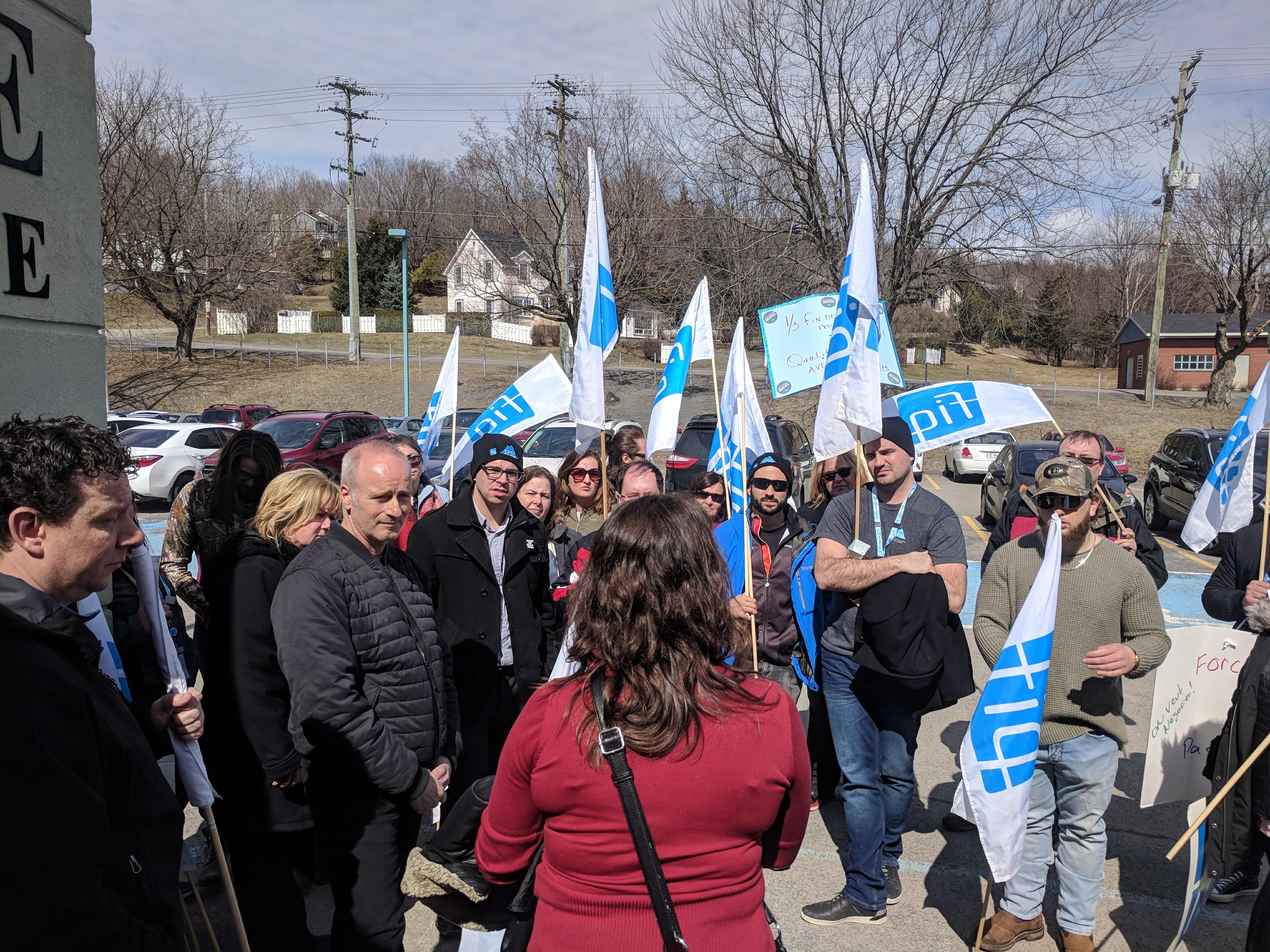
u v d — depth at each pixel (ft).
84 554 5.08
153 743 6.92
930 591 10.24
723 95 77.71
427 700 8.39
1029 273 87.61
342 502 8.54
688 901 4.54
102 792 4.58
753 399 16.06
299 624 7.62
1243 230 93.86
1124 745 9.98
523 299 110.93
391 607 8.24
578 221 98.58
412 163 280.92
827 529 11.23
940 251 79.71
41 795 4.18
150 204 114.83
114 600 8.71
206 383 117.39
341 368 126.11
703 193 84.17
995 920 10.32
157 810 5.17
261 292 146.92
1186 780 10.75
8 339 9.36
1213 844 9.44
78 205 10.43
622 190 96.48
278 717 8.70
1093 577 9.78
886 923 10.93
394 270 196.95
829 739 13.87
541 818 5.13
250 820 8.82
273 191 200.85
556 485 15.66
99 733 4.77
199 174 117.60
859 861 10.84
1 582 4.90
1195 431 42.19
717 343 115.55
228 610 8.68
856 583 10.40
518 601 11.52
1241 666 10.61
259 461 12.16
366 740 7.54
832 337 11.81
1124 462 43.65
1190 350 140.46
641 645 4.67
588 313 14.46
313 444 48.34
